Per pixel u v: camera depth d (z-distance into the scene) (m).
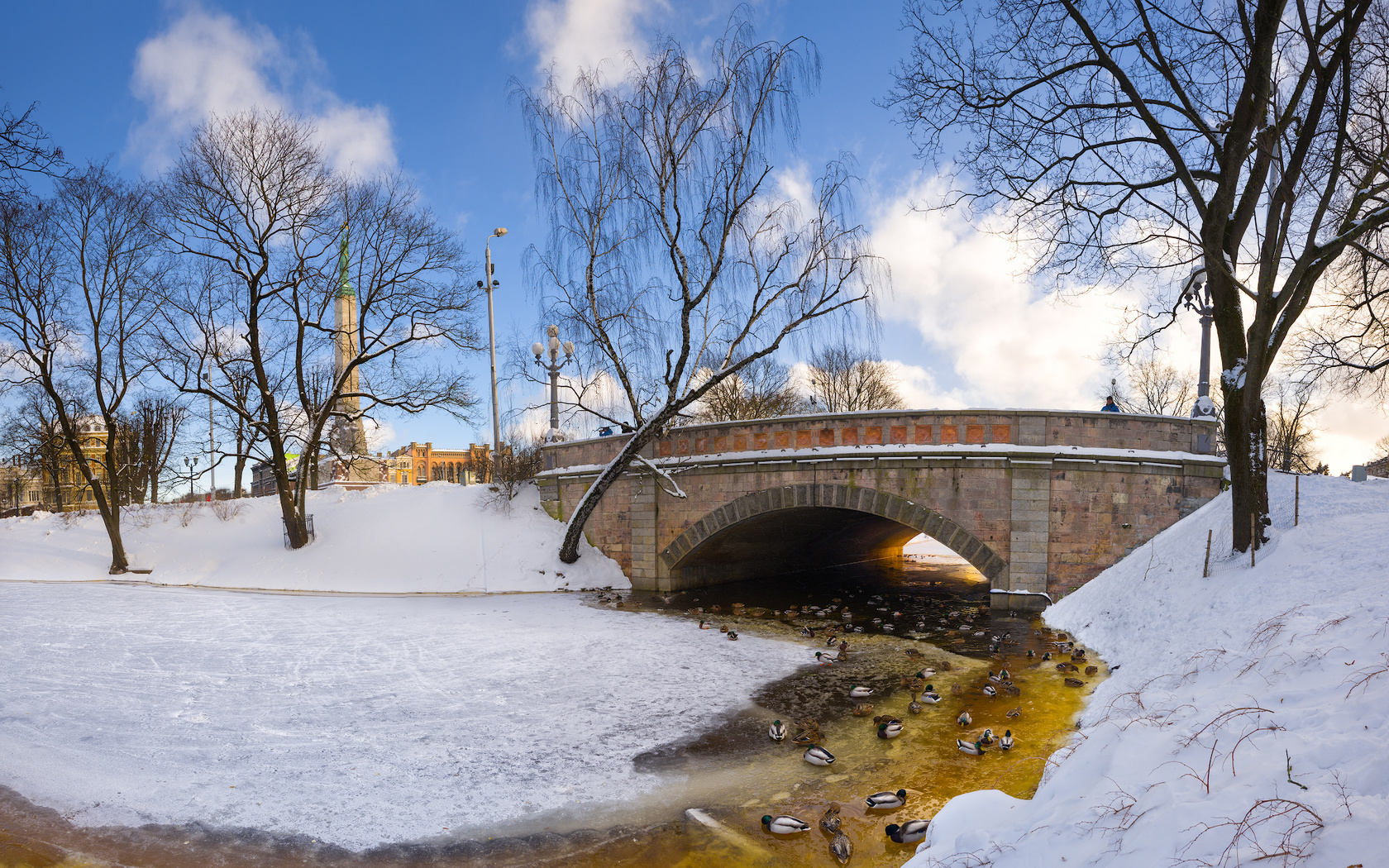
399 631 17.19
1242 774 5.10
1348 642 6.91
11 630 15.17
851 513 25.78
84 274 26.12
